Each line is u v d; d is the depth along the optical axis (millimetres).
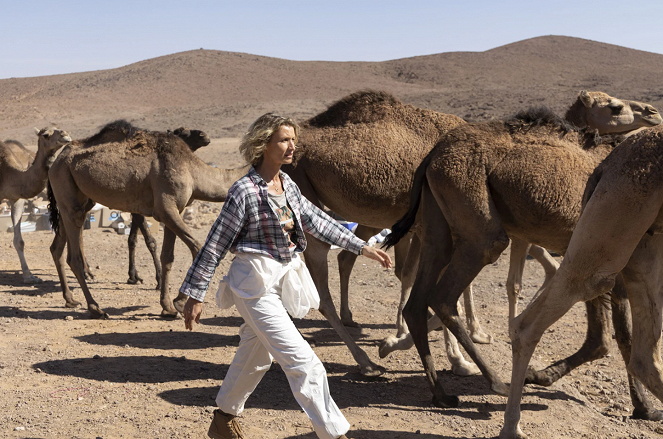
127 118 70500
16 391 5414
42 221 15656
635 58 107438
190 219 15680
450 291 5211
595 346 5609
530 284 10195
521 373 4516
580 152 5180
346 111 6664
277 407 5176
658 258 4539
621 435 4797
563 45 120500
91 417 4863
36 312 8445
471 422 4922
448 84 94375
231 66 104312
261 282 3773
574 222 5020
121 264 12211
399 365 6391
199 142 10531
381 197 6258
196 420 4824
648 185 3984
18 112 77875
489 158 5129
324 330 7863
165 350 6812
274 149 3883
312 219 4133
